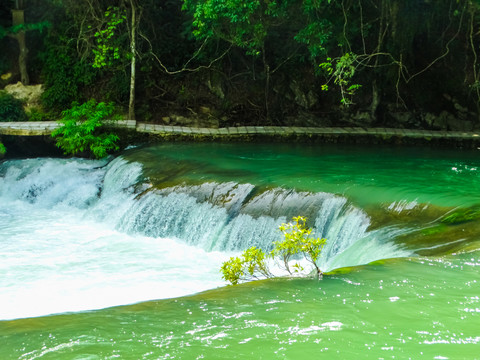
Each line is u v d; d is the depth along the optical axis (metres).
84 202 14.37
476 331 4.47
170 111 19.48
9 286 9.09
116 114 18.08
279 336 4.38
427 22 19.16
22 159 16.34
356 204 9.77
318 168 12.93
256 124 19.56
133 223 12.23
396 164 13.59
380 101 19.50
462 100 19.73
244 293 5.38
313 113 19.78
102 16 18.47
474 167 13.20
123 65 19.16
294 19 17.66
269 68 19.91
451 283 5.57
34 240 11.70
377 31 19.22
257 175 12.16
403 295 5.26
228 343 4.27
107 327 4.58
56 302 8.39
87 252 10.88
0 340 4.32
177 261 10.27
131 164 14.32
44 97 19.34
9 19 20.72
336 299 5.17
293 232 6.23
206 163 13.68
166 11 20.34
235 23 17.14
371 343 4.25
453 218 8.35
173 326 4.59
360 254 8.12
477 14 18.41
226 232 10.78
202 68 19.78
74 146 16.45
